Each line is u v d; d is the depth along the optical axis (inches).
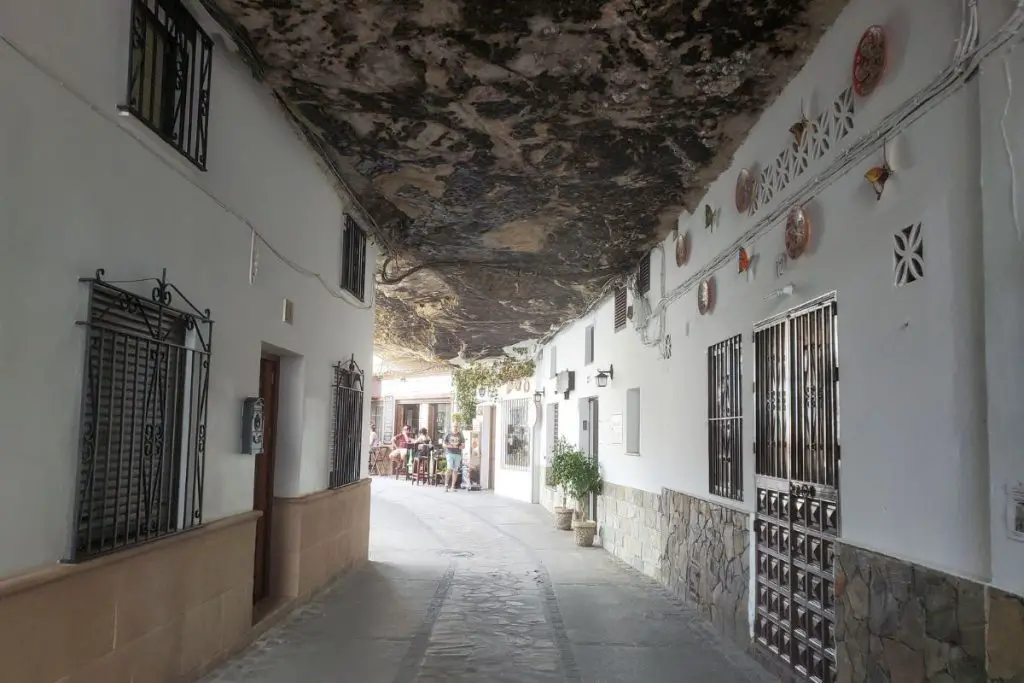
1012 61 102.3
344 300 292.5
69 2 116.6
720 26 163.5
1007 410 101.0
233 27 167.6
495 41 172.2
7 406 105.0
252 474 196.5
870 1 144.9
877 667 134.3
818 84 167.9
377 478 908.0
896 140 133.4
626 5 156.8
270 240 207.3
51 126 113.0
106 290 125.6
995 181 104.8
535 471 650.8
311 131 224.1
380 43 174.6
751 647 203.3
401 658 195.8
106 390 129.5
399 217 307.4
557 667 193.8
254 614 215.2
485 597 277.6
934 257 121.3
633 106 200.8
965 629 109.4
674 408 291.0
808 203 171.2
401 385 984.3
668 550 295.0
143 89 140.0
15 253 105.8
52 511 115.3
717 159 231.8
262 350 224.1
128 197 134.1
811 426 168.7
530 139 224.2
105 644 128.0
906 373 128.7
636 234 312.5
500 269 386.6
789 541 179.9
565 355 546.3
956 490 114.4
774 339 192.1
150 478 142.3
